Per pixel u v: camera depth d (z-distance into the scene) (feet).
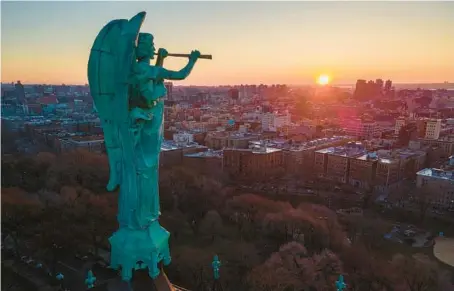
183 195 588.91
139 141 65.87
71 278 380.37
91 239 447.42
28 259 409.08
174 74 64.80
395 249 505.25
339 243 468.34
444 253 493.36
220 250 449.89
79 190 571.69
